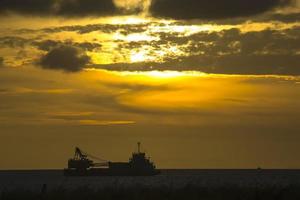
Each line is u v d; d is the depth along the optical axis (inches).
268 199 7824.8
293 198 7819.9
